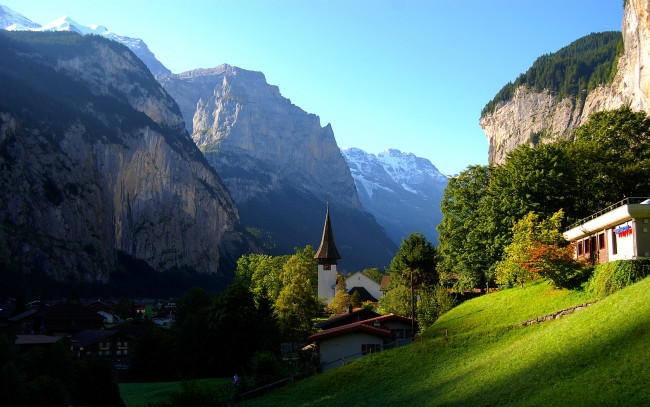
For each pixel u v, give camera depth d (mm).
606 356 32969
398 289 95000
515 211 69000
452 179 86750
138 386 79375
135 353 98938
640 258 45062
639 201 56469
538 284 61125
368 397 45531
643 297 37781
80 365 60781
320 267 154250
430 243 103250
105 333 123375
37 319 145125
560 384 32281
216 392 54594
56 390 50625
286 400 51500
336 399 47531
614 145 74812
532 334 45219
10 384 44938
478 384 38438
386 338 63781
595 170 70688
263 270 158750
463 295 88812
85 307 148875
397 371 49594
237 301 83750
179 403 51469
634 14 137250
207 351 86188
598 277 48688
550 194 67375
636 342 32594
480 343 48938
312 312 100562
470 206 84062
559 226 60344
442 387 41312
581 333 37750
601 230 55125
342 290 136125
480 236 76500
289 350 98500
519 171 69625
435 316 76875
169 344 98250
